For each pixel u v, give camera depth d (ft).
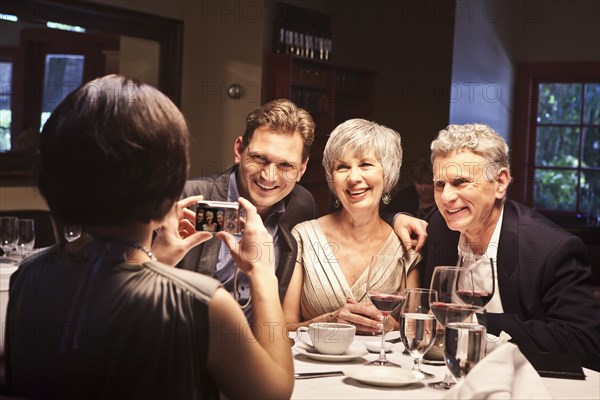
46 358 3.83
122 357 3.70
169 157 3.85
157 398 3.71
